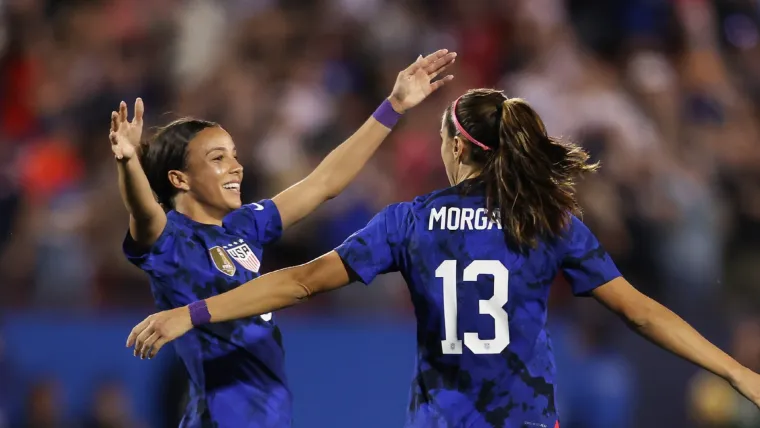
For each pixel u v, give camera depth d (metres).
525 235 14.48
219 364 15.87
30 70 42.16
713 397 29.33
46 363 29.92
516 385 14.30
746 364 30.11
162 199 17.05
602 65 41.66
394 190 35.44
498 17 41.91
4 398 29.70
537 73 39.28
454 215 14.71
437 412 14.29
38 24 43.66
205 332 15.87
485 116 15.01
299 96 38.44
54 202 35.81
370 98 40.28
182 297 15.93
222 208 16.73
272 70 40.81
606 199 33.38
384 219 14.86
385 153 37.31
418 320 14.71
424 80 17.69
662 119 39.06
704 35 42.50
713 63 41.50
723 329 31.27
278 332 16.55
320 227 32.59
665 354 29.70
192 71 41.22
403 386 28.77
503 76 40.97
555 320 30.27
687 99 40.12
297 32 41.91
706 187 35.53
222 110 38.25
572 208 14.73
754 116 41.06
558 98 37.56
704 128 39.44
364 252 14.55
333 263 14.45
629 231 33.44
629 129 35.94
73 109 40.25
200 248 16.19
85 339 29.88
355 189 34.00
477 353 14.33
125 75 41.38
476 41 41.66
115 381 29.59
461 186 14.97
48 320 30.08
